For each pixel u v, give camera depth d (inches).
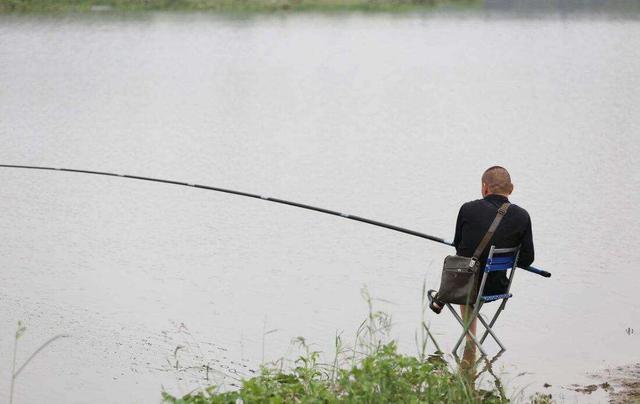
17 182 2091.5
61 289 1341.0
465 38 5191.9
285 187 2026.3
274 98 3358.8
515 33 5438.0
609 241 1578.5
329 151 2428.6
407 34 5369.1
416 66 4165.8
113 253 1535.4
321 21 6018.7
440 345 1109.7
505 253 1003.9
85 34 5236.2
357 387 856.9
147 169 2234.3
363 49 4724.4
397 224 1708.9
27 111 3093.0
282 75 3922.2
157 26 5664.4
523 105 3179.1
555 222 1707.7
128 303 1282.0
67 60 4330.7
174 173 2185.0
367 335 1139.9
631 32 5462.6
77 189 2018.9
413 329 1166.3
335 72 3991.1
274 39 5108.3
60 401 965.8
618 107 3125.0
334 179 2096.5
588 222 1705.2
